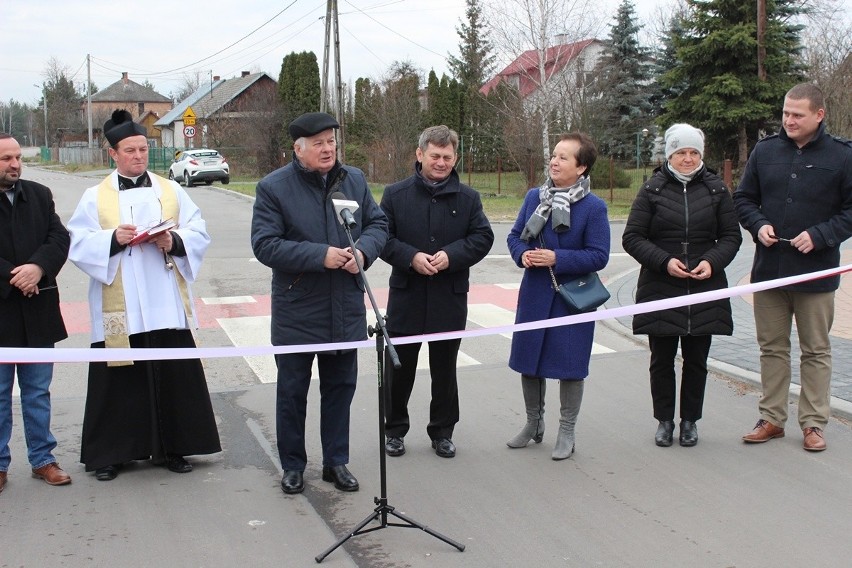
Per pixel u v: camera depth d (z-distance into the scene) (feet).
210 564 12.54
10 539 13.30
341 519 14.20
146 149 15.80
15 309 14.75
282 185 14.90
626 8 136.87
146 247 15.53
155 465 16.67
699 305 16.85
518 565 12.49
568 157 16.46
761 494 15.06
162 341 15.81
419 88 156.66
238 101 171.42
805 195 16.60
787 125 16.60
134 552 12.91
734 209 17.11
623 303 33.63
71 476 16.06
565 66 102.32
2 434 15.12
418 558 12.73
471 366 24.58
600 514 14.33
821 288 16.75
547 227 16.61
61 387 22.44
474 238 16.81
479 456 17.30
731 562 12.51
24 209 14.84
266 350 14.48
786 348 17.51
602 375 23.40
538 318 16.66
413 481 15.96
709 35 88.99
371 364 24.73
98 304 15.47
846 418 18.89
